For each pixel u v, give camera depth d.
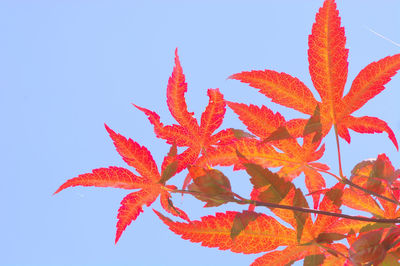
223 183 0.62
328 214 0.62
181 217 0.63
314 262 0.63
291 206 0.62
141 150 0.64
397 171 0.63
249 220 0.63
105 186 0.63
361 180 0.64
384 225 0.63
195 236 0.63
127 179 0.64
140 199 0.64
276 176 0.63
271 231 0.63
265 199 0.63
